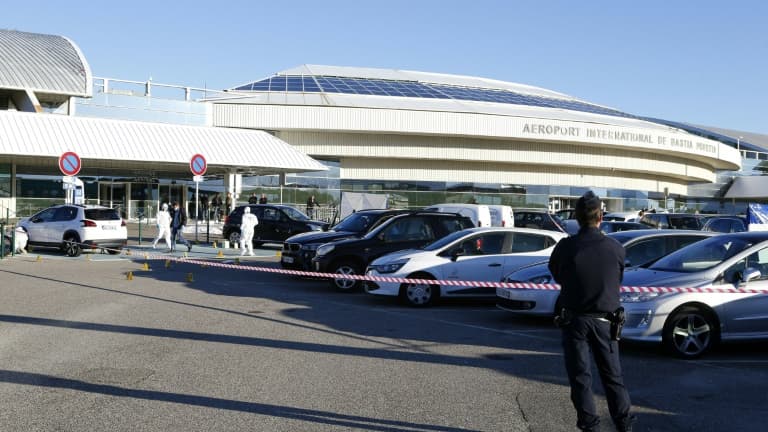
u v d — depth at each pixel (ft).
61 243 74.49
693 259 31.19
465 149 155.33
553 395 22.20
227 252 83.46
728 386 23.88
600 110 191.93
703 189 219.82
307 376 24.20
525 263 43.29
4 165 113.29
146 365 25.44
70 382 22.89
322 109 142.10
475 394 22.20
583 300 17.25
